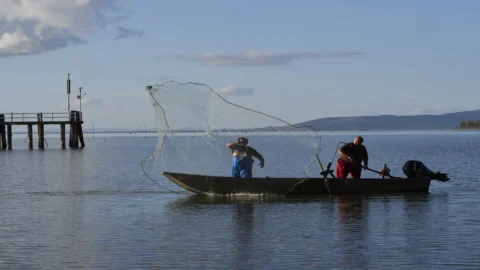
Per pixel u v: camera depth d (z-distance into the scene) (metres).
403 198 18.27
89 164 37.38
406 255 10.84
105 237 12.55
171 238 12.41
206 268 10.13
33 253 11.19
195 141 19.36
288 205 16.94
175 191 20.59
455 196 18.69
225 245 11.73
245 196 18.91
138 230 13.30
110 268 10.18
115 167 34.09
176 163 26.72
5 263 10.52
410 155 47.41
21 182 24.97
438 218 14.55
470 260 10.46
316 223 14.00
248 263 10.41
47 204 17.59
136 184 23.41
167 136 19.23
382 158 43.59
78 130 66.81
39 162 39.78
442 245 11.55
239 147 18.86
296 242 11.94
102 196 19.45
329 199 18.12
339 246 11.55
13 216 15.33
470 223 13.84
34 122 60.94
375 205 16.78
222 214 15.45
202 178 18.91
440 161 38.03
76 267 10.25
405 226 13.50
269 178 18.86
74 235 12.79
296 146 19.47
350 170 19.69
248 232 12.99
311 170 28.78
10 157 46.72
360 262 10.41
